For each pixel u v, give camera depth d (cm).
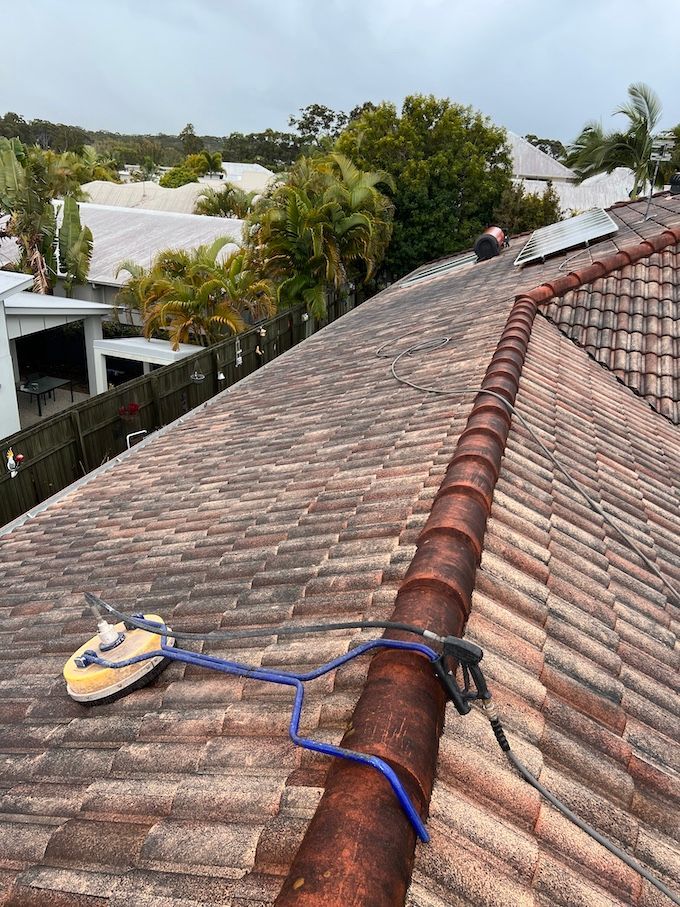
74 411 1259
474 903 186
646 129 2491
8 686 392
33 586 539
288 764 243
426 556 310
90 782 274
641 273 906
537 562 370
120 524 620
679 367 788
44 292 2431
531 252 1260
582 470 524
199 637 290
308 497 512
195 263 1950
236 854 205
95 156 5959
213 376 1709
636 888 215
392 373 779
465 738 245
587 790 245
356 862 163
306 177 2353
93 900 205
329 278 2186
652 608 383
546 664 301
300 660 305
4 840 253
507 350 684
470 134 2794
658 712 302
